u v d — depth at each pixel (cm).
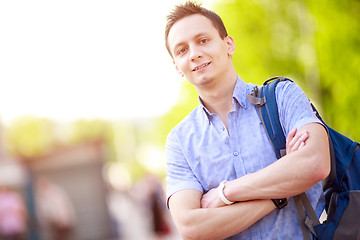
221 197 218
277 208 216
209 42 227
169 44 237
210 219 218
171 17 234
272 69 1039
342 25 624
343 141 224
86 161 1894
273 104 222
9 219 1484
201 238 221
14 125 3222
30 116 3306
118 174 3450
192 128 237
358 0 609
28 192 1778
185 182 232
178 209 228
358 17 612
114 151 5628
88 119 3925
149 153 4041
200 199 228
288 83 224
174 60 242
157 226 1767
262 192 210
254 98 225
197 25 227
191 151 234
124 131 6372
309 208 213
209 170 229
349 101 613
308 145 207
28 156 1798
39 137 3275
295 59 984
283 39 1020
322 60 644
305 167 204
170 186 238
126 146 6481
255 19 1066
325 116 641
